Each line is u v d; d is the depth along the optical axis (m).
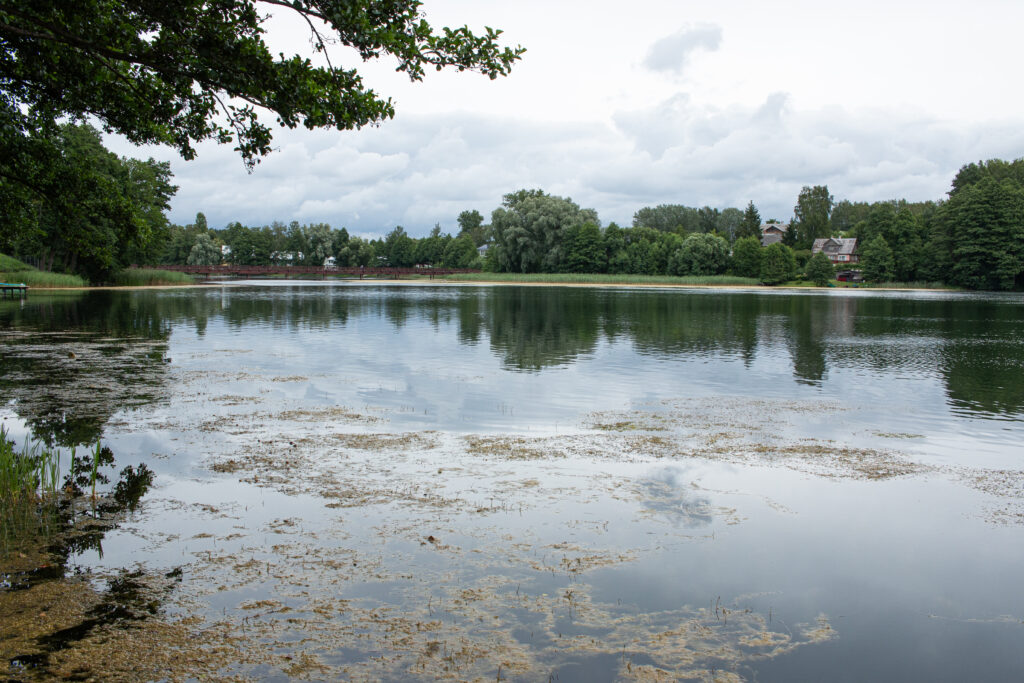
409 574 7.48
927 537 8.95
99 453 12.12
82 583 7.13
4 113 12.66
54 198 13.97
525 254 130.75
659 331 37.06
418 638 6.20
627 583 7.41
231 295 69.69
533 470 11.47
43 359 23.91
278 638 6.14
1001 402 18.44
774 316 49.12
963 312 55.53
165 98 10.99
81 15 9.35
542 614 6.70
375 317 44.00
